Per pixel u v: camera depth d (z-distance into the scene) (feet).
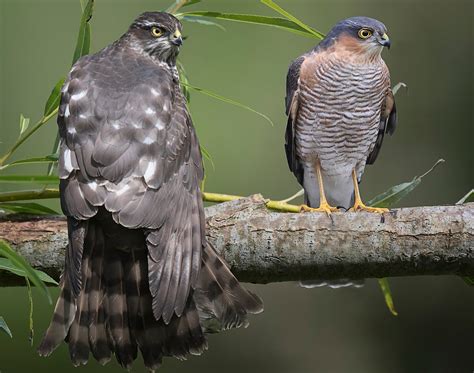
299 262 27.96
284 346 57.11
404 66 62.44
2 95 59.36
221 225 28.04
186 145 28.37
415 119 61.41
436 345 57.21
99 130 27.40
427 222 27.53
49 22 60.39
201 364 55.67
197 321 27.25
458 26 62.34
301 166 38.75
